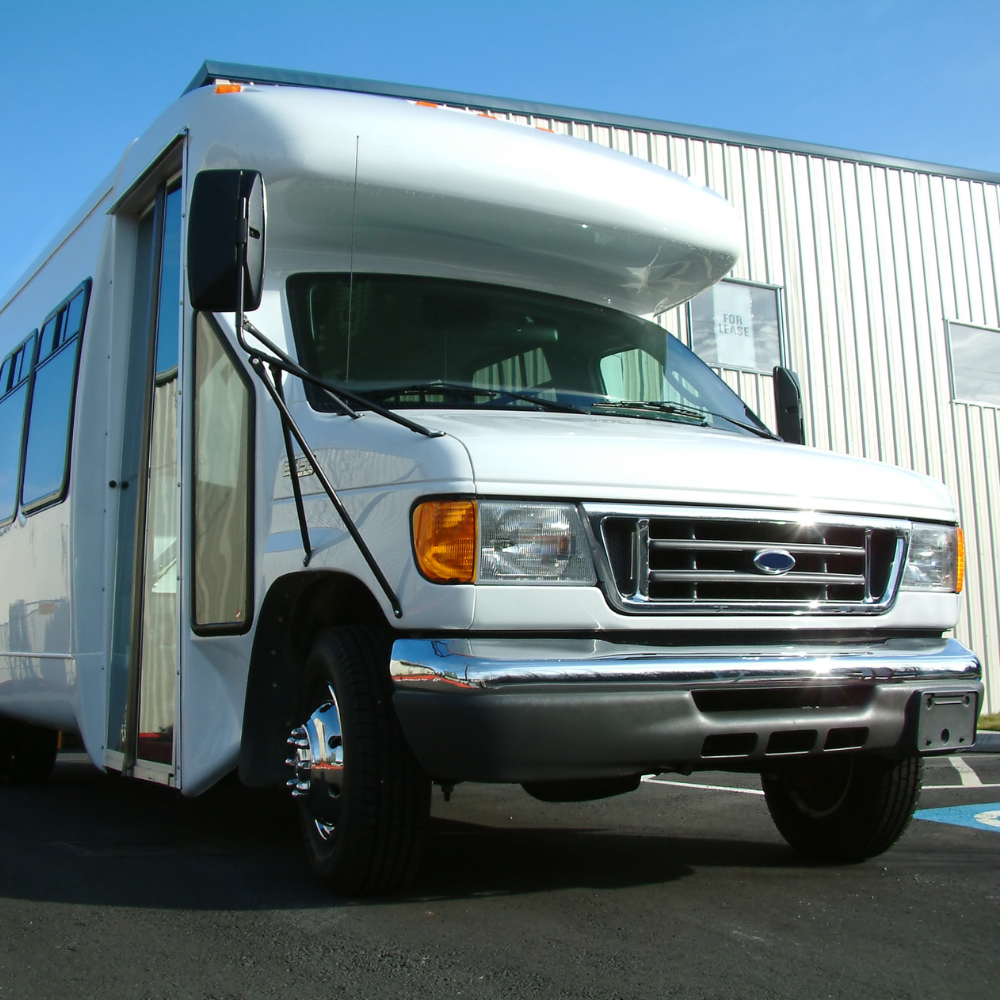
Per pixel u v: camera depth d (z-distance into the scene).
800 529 3.66
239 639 4.11
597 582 3.33
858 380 13.87
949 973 2.94
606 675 3.22
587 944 3.15
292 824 5.46
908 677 3.69
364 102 4.52
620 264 5.11
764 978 2.88
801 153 13.91
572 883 3.91
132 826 5.46
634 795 6.49
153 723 4.77
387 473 3.47
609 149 5.12
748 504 3.57
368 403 3.49
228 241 3.45
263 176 4.28
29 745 7.50
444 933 3.25
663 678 3.28
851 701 3.61
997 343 14.95
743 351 13.20
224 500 4.29
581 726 3.18
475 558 3.21
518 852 4.53
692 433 4.06
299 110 4.35
